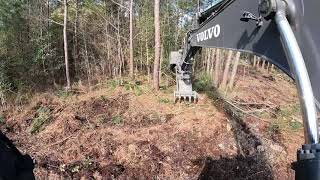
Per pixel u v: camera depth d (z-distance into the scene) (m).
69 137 11.70
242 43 3.40
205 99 13.40
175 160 10.36
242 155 10.59
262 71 19.59
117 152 10.57
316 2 2.09
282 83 18.36
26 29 16.89
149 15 17.77
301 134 11.92
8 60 16.03
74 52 17.67
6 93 15.10
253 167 10.29
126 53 17.84
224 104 13.04
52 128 12.45
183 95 13.09
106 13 18.47
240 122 12.23
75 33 17.78
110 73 17.41
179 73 13.04
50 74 16.78
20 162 2.17
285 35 2.12
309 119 1.89
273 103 14.58
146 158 10.34
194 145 10.85
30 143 11.72
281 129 12.16
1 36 16.47
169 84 15.58
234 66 15.52
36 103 14.67
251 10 3.11
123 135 11.41
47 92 15.73
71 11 18.08
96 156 10.54
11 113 14.35
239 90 15.27
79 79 17.28
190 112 12.47
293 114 13.55
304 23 2.18
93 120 12.89
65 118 12.74
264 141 11.24
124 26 18.27
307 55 2.17
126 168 10.08
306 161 1.69
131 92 14.82
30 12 17.20
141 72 17.48
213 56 16.53
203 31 6.68
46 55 16.38
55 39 17.61
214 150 10.72
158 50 14.60
